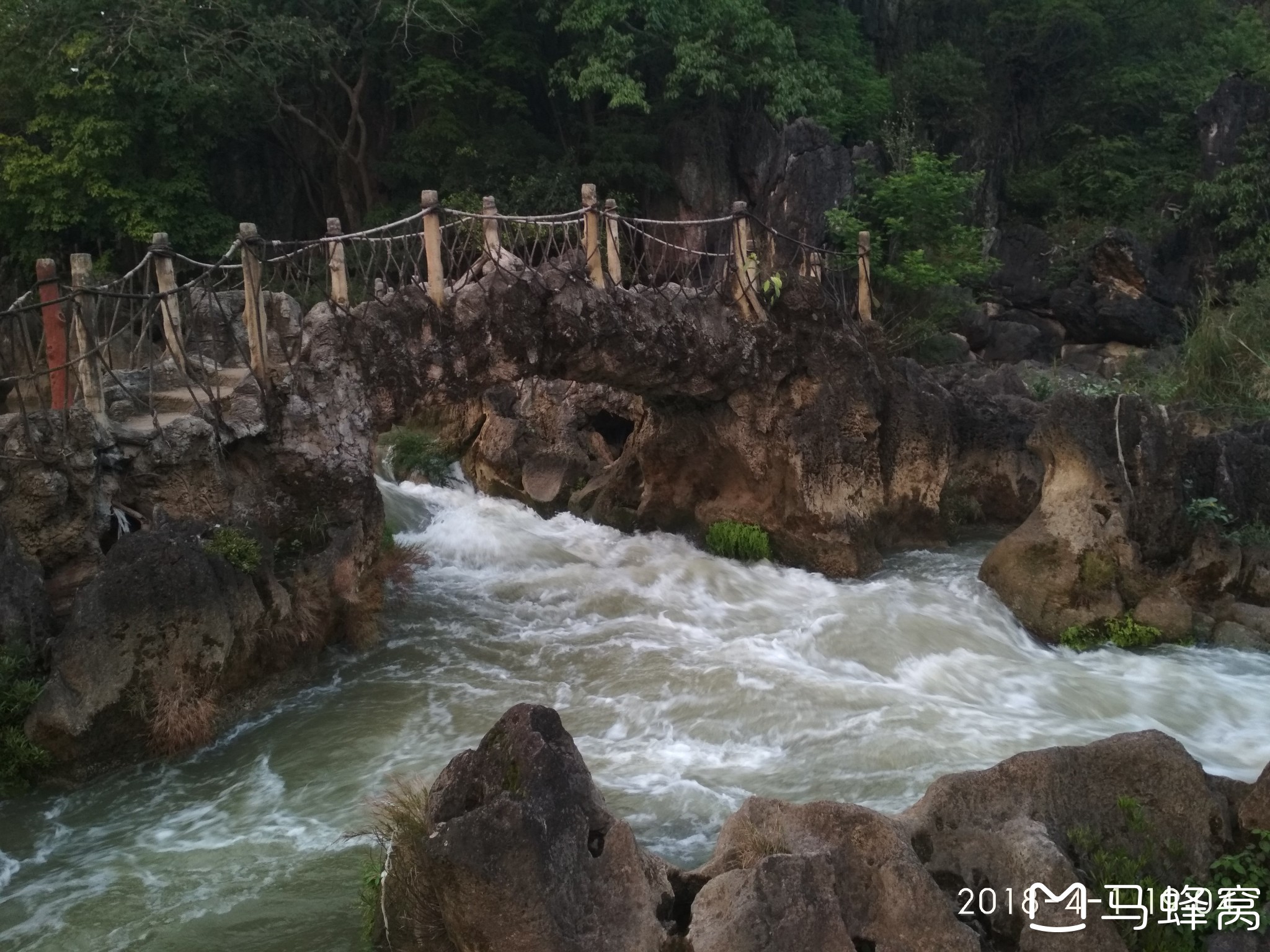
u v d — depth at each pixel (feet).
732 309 51.42
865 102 101.04
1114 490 44.01
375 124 95.25
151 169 83.46
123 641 31.63
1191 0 128.67
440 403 42.83
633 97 84.84
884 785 29.96
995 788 21.53
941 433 56.03
